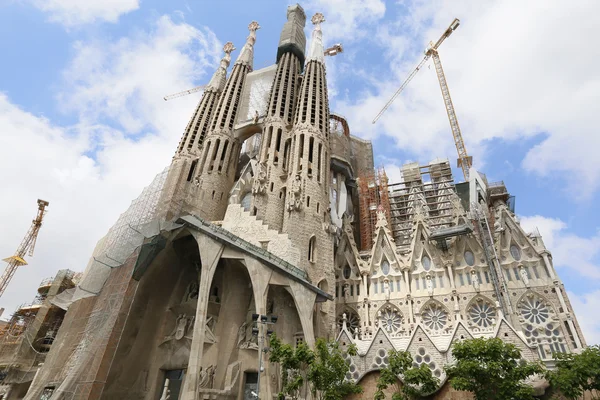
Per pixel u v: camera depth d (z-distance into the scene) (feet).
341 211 235.61
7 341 254.27
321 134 212.23
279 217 190.70
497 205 247.09
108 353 128.06
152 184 185.57
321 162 202.08
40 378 144.25
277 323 144.66
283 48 274.77
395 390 111.14
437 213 244.42
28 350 209.67
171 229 153.48
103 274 160.25
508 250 176.96
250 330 144.66
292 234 168.45
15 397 192.03
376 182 266.36
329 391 100.99
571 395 83.71
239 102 275.39
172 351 147.02
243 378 134.10
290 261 156.76
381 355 136.56
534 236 177.27
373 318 180.14
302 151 205.36
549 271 163.84
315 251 170.60
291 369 118.93
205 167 229.04
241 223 177.99
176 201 171.32
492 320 163.32
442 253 189.16
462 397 100.99
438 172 273.95
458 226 185.16
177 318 156.15
